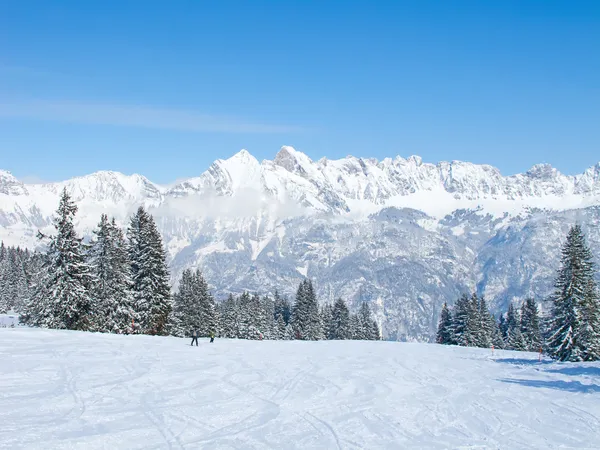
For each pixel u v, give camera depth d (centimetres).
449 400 2305
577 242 5247
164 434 1527
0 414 1596
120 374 2350
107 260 5422
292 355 3594
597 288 5231
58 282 4859
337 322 11369
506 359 4481
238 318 9331
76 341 3391
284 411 1895
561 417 2038
